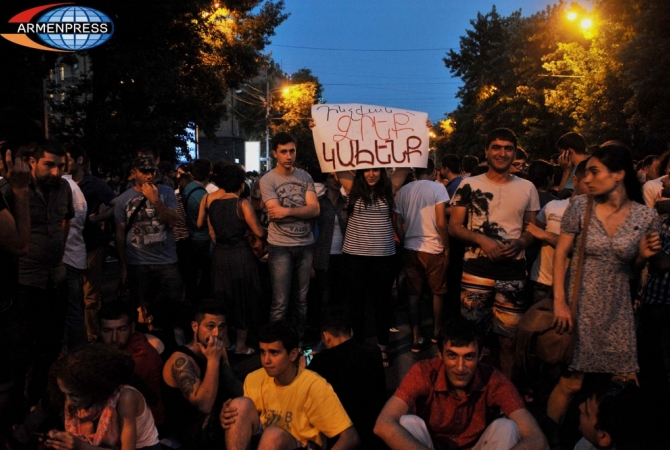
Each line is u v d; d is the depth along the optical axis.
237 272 6.97
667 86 24.77
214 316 4.43
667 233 4.99
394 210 7.32
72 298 6.19
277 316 6.91
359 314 6.79
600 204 4.39
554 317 4.42
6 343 4.29
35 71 15.27
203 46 23.34
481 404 3.89
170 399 4.40
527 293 6.13
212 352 4.30
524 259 5.65
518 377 5.75
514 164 8.64
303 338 7.44
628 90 29.97
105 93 19.47
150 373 4.42
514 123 48.00
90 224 6.97
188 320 5.02
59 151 5.13
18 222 4.17
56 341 5.49
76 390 3.56
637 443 3.45
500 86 54.06
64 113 19.23
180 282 6.98
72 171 6.92
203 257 8.27
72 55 17.39
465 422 3.90
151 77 19.20
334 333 4.52
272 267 6.85
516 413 3.78
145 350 4.48
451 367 3.76
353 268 6.69
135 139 19.39
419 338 7.32
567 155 7.05
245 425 3.93
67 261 6.08
